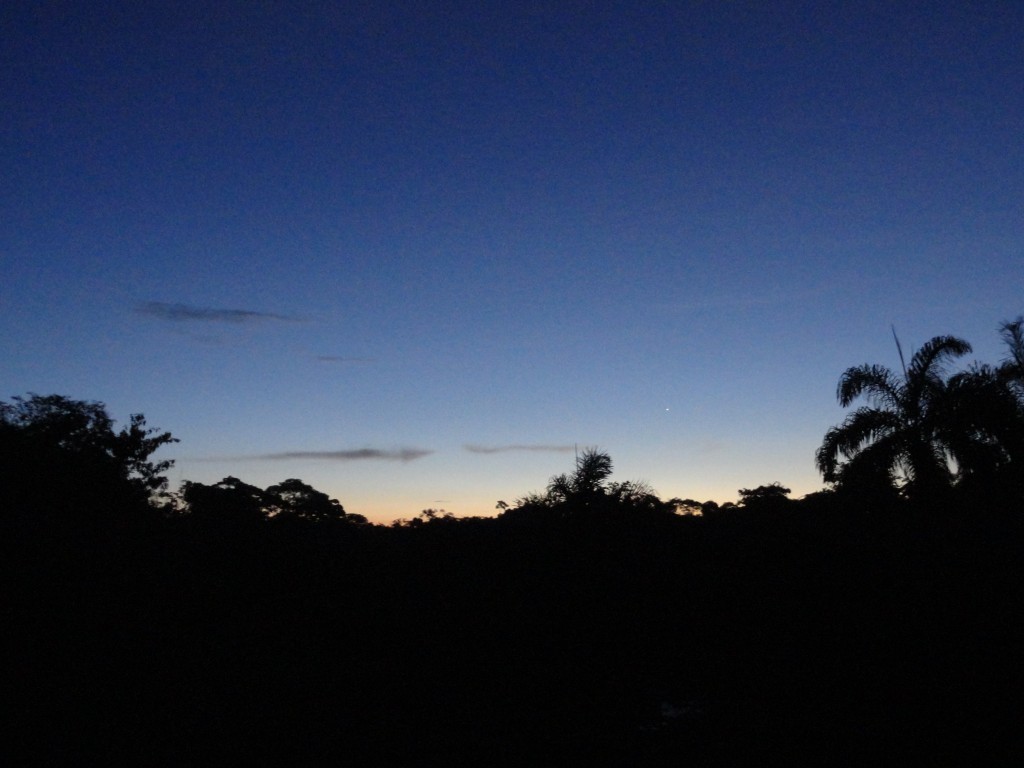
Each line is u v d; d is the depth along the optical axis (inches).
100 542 613.0
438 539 721.6
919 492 776.9
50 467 860.6
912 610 508.7
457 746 321.4
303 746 322.0
